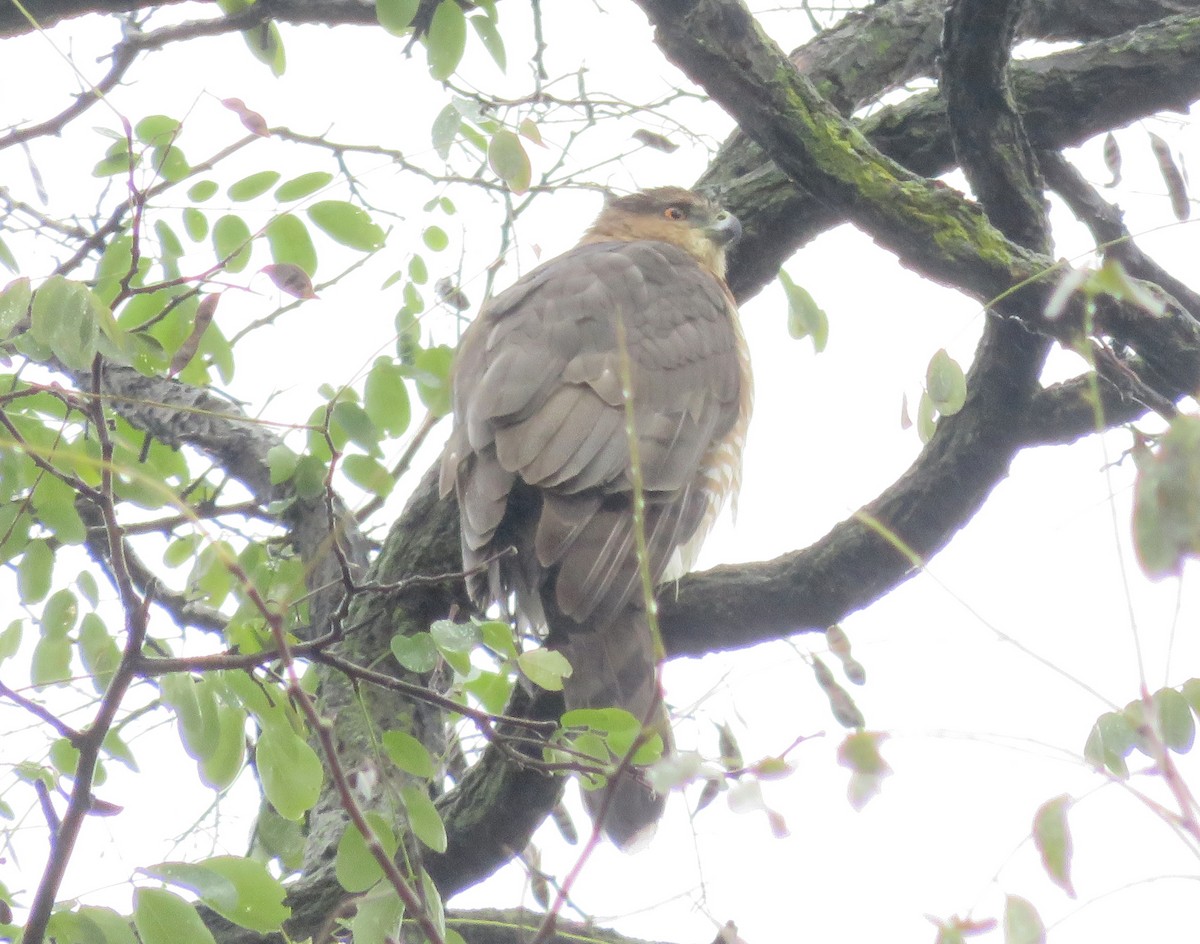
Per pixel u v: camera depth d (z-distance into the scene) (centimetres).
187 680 665
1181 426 466
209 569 855
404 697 967
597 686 860
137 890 612
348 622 989
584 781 658
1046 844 518
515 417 939
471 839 905
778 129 895
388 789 679
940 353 721
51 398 868
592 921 587
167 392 1068
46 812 597
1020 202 887
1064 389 918
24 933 583
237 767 680
